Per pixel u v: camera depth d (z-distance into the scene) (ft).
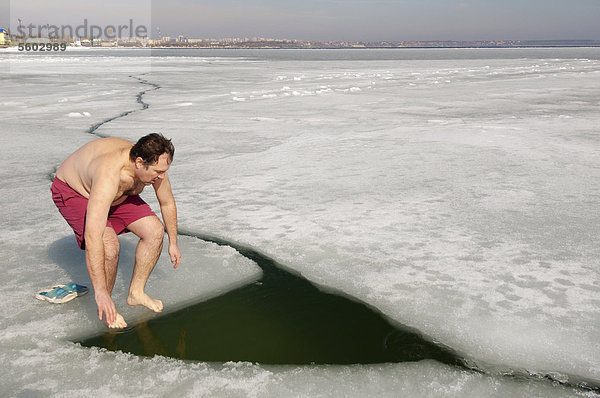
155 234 7.80
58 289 8.64
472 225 12.03
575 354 7.06
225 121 28.53
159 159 7.00
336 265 10.00
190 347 7.25
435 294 8.79
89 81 61.57
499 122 28.04
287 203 13.82
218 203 13.89
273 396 6.19
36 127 26.48
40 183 15.99
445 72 82.23
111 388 6.31
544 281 9.21
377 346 7.32
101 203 6.88
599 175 16.42
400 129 25.73
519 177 16.20
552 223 12.13
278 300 8.67
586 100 39.70
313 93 45.21
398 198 14.15
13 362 6.84
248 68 102.01
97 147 7.52
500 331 7.64
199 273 9.66
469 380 6.54
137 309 8.32
